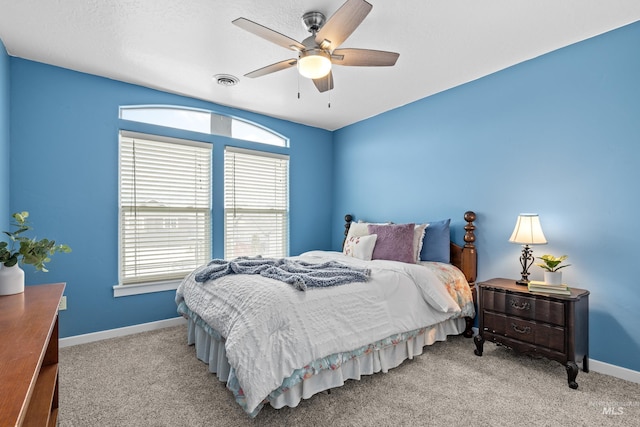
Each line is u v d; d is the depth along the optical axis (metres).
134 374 2.22
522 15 2.08
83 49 2.48
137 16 2.08
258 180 3.95
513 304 2.36
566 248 2.45
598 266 2.29
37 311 1.34
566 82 2.47
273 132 4.13
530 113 2.67
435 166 3.38
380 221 3.97
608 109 2.27
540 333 2.21
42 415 1.28
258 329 1.69
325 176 4.59
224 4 1.96
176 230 3.34
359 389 2.02
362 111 3.90
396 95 3.42
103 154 2.93
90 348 2.67
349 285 2.14
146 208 3.16
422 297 2.49
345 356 1.95
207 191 3.55
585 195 2.37
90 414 1.76
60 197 2.73
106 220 2.94
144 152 3.16
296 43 1.90
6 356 0.90
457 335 2.97
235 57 2.61
